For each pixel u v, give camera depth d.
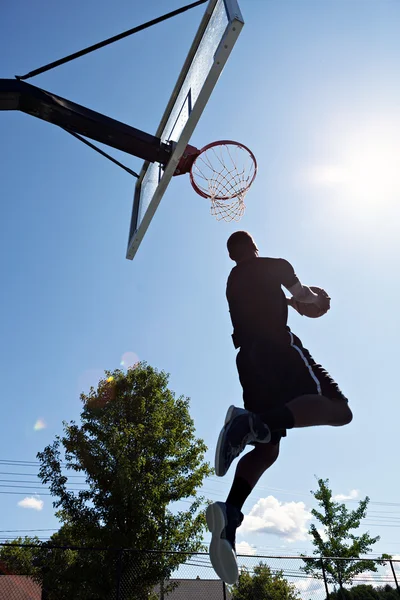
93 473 15.22
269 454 1.75
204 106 3.60
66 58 4.29
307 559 9.63
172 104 4.46
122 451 15.65
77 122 4.23
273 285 1.92
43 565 14.17
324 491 21.86
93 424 16.45
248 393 1.81
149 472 15.70
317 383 1.69
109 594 13.17
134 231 4.94
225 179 4.57
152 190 4.59
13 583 16.53
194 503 15.70
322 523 21.20
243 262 2.06
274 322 1.84
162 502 15.27
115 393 17.53
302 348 1.83
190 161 4.47
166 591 13.86
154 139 4.31
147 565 13.66
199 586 12.06
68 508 14.84
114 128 4.30
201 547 14.99
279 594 9.22
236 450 1.45
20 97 4.11
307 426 1.61
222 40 3.24
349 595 9.80
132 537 13.98
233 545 1.51
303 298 1.97
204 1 4.14
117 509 14.34
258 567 9.37
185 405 18.23
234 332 1.97
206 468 16.42
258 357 1.81
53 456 15.71
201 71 3.66
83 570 13.44
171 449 16.38
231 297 2.02
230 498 1.66
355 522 20.86
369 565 11.16
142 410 16.75
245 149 4.69
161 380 18.67
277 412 1.52
